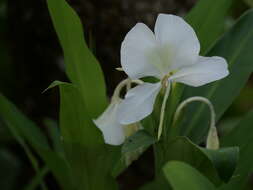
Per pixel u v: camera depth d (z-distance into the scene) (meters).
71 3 0.62
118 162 0.43
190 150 0.39
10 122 0.45
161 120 0.35
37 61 0.68
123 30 0.62
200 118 0.46
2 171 0.69
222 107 0.45
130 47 0.34
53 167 0.45
